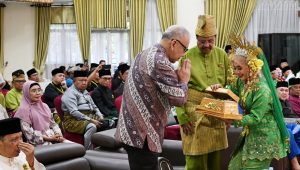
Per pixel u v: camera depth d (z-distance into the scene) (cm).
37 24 1115
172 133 477
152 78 251
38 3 1098
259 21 1126
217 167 326
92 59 1144
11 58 1104
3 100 630
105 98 654
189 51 315
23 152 277
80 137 582
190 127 311
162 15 1127
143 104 253
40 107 467
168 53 260
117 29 1141
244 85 290
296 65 1125
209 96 306
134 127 254
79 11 1112
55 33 1131
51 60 1134
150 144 254
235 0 1109
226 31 1110
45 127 465
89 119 586
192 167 322
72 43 1135
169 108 263
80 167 396
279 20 1125
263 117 284
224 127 315
